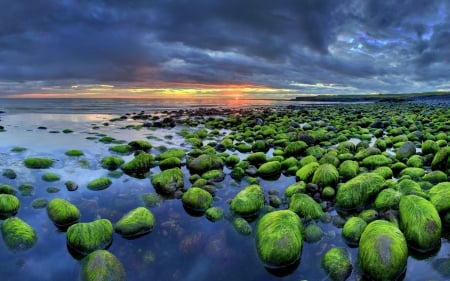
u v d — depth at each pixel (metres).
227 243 7.66
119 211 9.47
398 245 6.35
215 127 30.47
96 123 33.12
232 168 13.88
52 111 51.22
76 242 7.25
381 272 6.05
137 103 87.56
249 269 6.72
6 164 14.46
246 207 8.97
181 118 39.09
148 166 13.86
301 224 7.81
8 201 9.14
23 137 22.67
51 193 10.77
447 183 8.99
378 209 8.66
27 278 6.41
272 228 7.18
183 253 7.27
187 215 9.12
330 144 19.33
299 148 15.98
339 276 6.25
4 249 7.21
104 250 6.76
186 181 12.10
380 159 13.10
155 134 25.27
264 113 45.50
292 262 6.73
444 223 7.99
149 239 7.80
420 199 7.90
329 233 7.91
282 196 10.51
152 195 10.45
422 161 13.26
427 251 7.03
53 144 19.86
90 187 11.30
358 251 6.71
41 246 7.48
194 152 16.31
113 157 14.52
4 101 93.94
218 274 6.59
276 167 12.98
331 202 9.81
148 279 6.41
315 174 11.00
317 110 52.91
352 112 46.03
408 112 44.31
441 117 32.88
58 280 6.36
